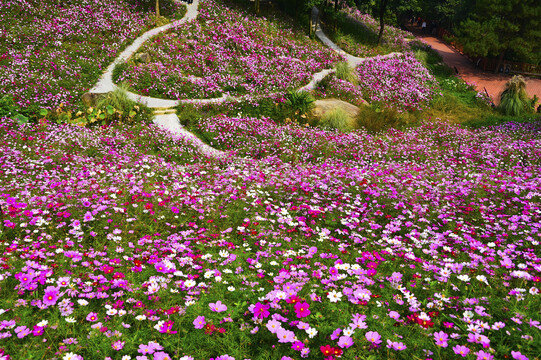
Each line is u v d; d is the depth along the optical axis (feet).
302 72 70.49
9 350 7.77
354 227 16.63
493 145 42.11
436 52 104.63
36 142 33.91
